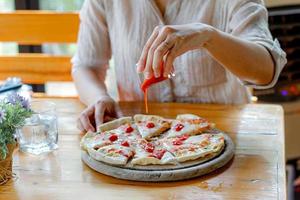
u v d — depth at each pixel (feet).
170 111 4.58
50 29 6.28
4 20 6.31
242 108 4.66
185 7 4.71
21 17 6.30
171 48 3.76
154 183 3.37
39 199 3.22
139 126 3.99
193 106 4.72
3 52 8.05
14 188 3.35
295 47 7.63
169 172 3.37
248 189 3.27
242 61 4.17
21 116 3.49
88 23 5.22
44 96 5.22
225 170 3.51
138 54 4.85
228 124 4.27
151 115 4.33
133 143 3.74
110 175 3.45
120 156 3.51
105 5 5.04
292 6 7.55
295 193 7.84
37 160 3.72
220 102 4.88
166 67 3.78
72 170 3.56
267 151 3.78
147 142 3.76
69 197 3.23
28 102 3.65
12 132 3.43
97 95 4.74
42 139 3.86
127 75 5.02
